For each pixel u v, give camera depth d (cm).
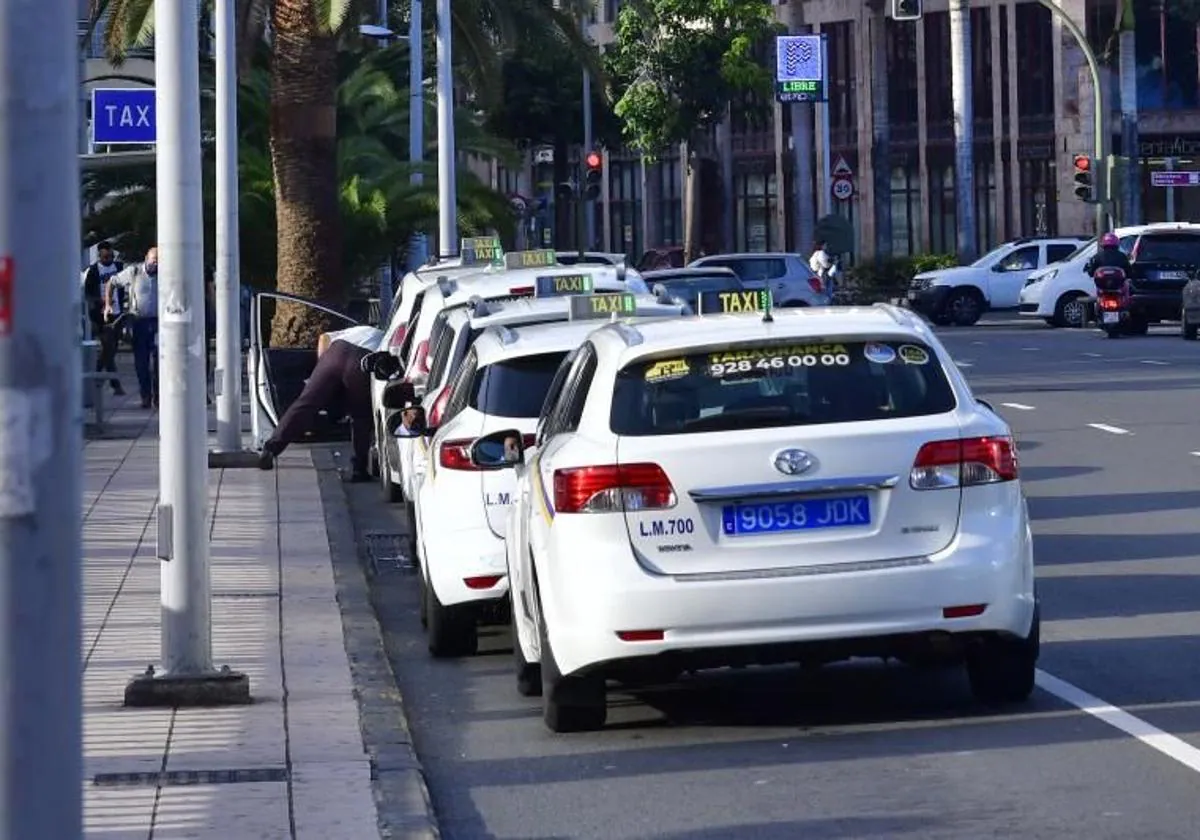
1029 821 1894
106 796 2028
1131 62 15338
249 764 2167
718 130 18838
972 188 15875
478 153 11031
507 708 2561
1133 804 1942
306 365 5753
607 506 2206
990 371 8144
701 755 2239
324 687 2609
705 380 2262
